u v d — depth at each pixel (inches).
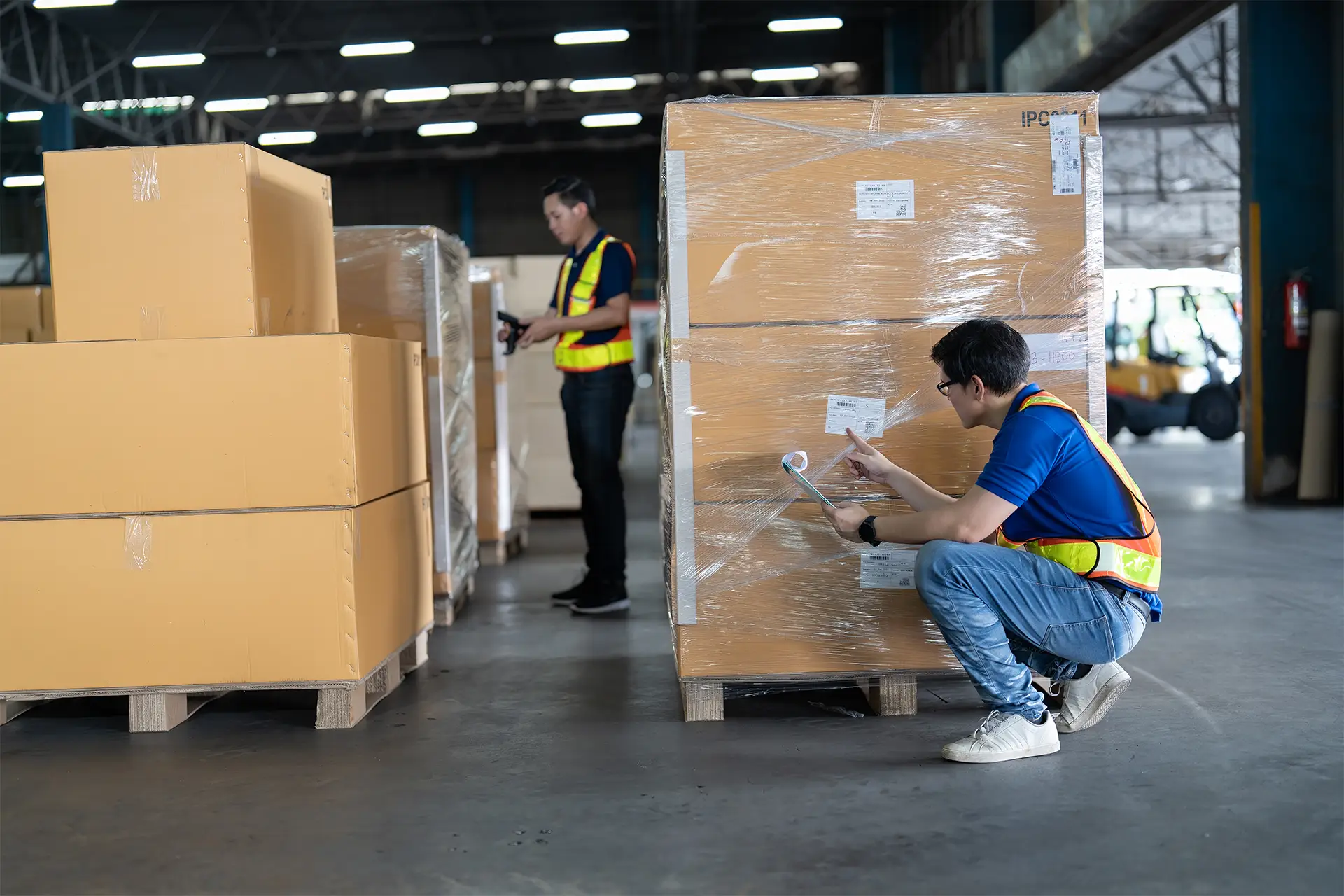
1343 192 279.9
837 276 106.3
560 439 298.4
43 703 120.6
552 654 139.9
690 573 106.8
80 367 105.7
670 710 112.7
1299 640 134.9
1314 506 274.1
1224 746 95.0
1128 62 325.4
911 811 81.9
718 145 105.4
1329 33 284.0
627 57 637.3
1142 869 70.7
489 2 554.6
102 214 108.3
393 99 692.7
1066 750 95.3
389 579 118.4
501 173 889.5
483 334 220.5
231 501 105.8
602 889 69.9
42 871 74.9
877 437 106.6
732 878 71.0
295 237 119.7
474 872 73.0
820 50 645.9
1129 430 490.3
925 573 91.4
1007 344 91.5
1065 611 90.4
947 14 542.0
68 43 570.3
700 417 106.1
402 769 95.3
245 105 667.4
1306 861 71.2
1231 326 474.0
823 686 114.1
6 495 106.3
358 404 107.3
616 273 157.9
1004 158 107.1
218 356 105.3
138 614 106.7
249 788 91.0
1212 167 780.6
